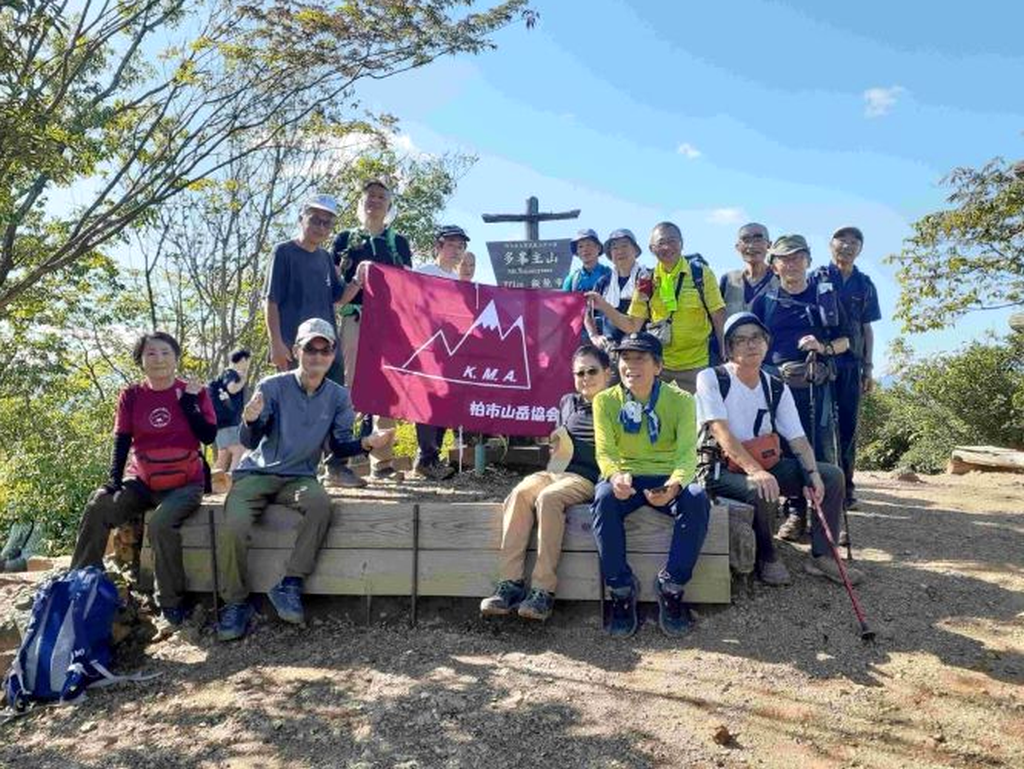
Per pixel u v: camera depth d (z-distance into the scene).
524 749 3.15
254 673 3.88
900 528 5.77
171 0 10.51
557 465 4.41
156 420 4.47
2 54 7.66
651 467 4.17
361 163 16.23
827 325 5.39
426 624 4.27
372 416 6.12
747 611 4.16
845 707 3.36
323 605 4.45
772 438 4.43
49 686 3.79
